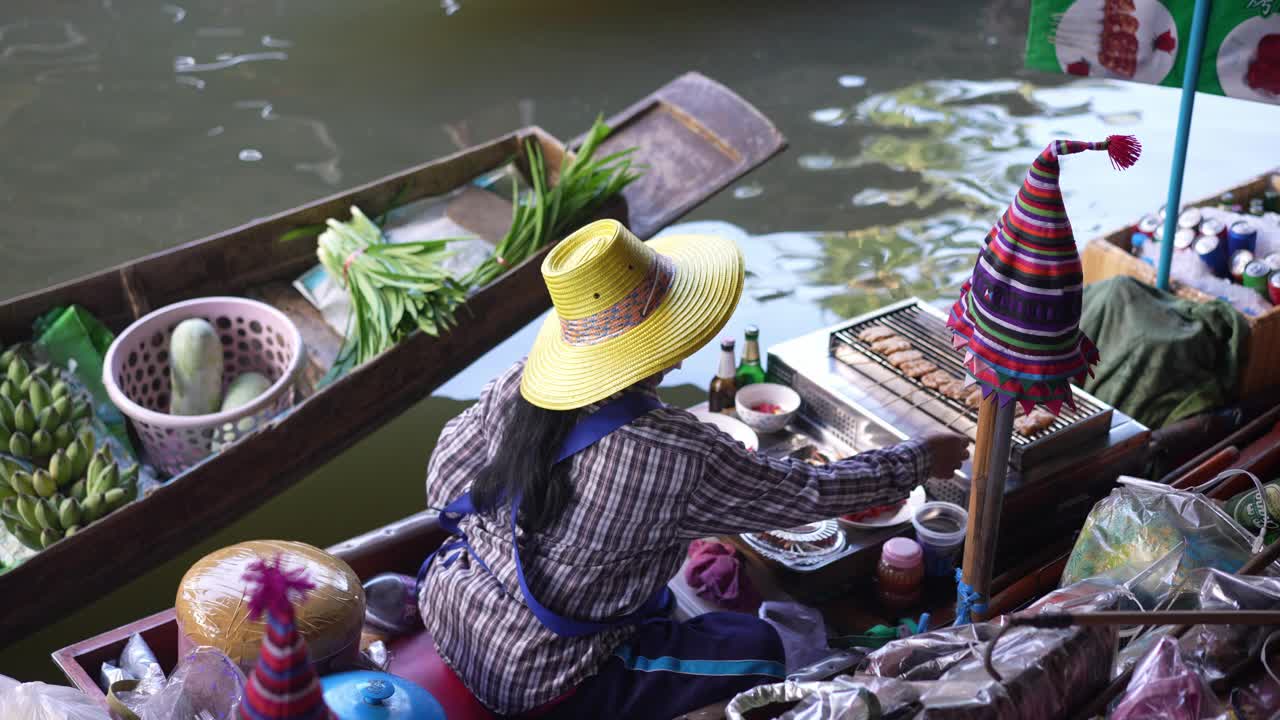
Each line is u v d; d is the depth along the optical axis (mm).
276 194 6145
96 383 4004
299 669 1377
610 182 4637
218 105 6996
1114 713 1774
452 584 2336
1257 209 4258
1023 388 1885
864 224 5684
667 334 2107
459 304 4086
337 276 4316
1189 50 3250
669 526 2164
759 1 8367
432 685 2443
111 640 2438
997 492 2057
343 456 4516
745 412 3172
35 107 6867
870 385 3141
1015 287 1844
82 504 3523
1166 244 3736
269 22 8109
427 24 8141
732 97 5113
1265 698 1854
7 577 3119
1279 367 3600
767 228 5676
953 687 1748
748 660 2312
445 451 2406
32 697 2057
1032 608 2086
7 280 5379
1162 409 3564
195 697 1940
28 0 8219
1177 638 1931
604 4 8445
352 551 2812
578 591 2219
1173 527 2250
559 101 7070
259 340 4223
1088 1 3311
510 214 4820
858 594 2885
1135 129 6414
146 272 4227
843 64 7352
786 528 2238
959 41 7637
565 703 2271
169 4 8297
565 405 2104
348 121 6867
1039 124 6531
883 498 2342
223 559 2256
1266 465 2803
